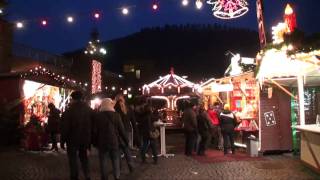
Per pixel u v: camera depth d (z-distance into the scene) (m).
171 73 29.77
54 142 16.27
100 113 9.17
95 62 33.47
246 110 15.58
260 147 14.07
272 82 13.73
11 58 25.94
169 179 9.90
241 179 9.76
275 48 11.33
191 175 10.44
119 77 61.75
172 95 28.91
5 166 12.10
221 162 12.71
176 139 23.27
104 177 9.05
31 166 12.09
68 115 8.99
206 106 21.02
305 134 11.38
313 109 14.54
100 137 9.05
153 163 12.69
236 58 19.47
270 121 14.20
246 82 15.66
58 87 23.20
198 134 14.73
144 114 12.66
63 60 35.03
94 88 32.12
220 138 16.48
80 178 10.05
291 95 13.44
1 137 18.14
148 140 12.79
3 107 18.55
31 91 20.11
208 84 19.78
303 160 11.69
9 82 19.19
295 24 12.43
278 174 10.35
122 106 11.98
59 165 12.27
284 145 14.18
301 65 12.27
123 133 9.50
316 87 14.58
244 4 11.52
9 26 24.94
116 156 9.38
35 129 16.59
